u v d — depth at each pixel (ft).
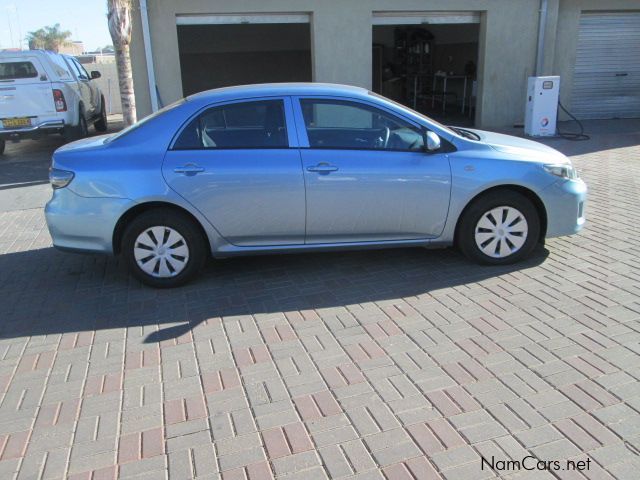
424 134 15.85
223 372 11.69
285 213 15.51
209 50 62.59
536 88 39.58
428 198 15.76
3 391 11.35
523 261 16.96
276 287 15.88
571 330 12.70
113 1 29.45
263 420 10.06
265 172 15.19
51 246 20.53
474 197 16.06
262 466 8.93
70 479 8.84
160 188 15.11
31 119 37.42
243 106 15.55
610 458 8.77
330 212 15.61
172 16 37.76
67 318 14.48
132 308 14.92
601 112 48.96
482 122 45.34
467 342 12.41
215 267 17.52
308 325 13.55
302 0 39.22
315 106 15.66
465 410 10.07
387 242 16.24
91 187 15.19
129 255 15.67
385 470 8.71
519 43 44.06
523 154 16.29
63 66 40.91
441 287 15.34
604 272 15.87
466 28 56.18
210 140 15.49
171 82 38.73
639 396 10.24
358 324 13.48
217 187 15.19
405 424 9.76
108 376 11.73
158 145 15.38
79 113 41.01
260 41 62.34
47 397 11.07
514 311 13.74
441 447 9.16
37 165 36.45
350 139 15.70
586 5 45.27
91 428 10.07
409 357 11.92
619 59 47.55
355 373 11.41
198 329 13.60
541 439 9.25
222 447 9.42
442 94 58.03
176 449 9.43
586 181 26.96
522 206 16.20
